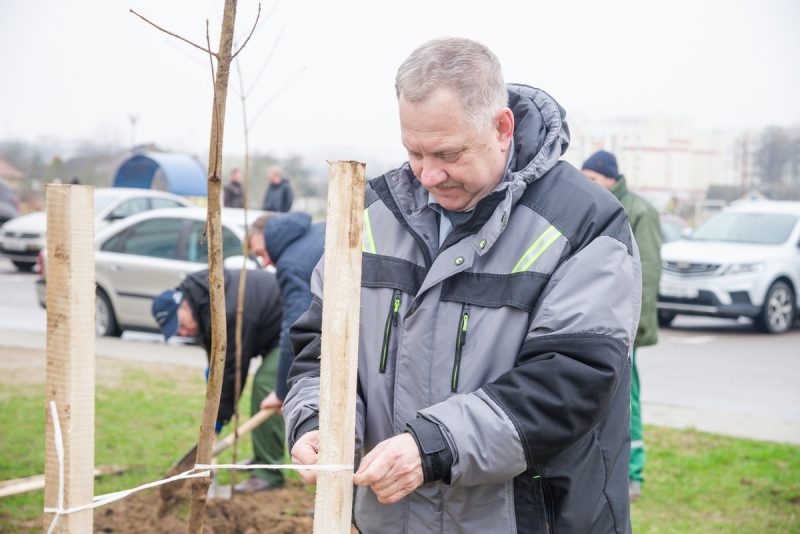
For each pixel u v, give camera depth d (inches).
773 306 441.1
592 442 71.5
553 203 71.7
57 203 54.6
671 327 468.4
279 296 163.9
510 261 71.2
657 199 1330.0
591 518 70.7
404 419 73.0
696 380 322.0
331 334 58.5
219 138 76.9
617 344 67.9
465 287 71.5
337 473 59.2
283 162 1034.1
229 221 346.3
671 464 205.0
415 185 77.6
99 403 252.7
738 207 490.3
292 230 155.3
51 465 55.9
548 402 65.7
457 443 65.2
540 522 70.6
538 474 70.2
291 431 73.2
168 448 208.7
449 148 67.4
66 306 54.8
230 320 160.1
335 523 59.6
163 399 260.1
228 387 161.8
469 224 71.2
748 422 252.7
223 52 75.5
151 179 821.9
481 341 70.7
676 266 444.5
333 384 58.9
